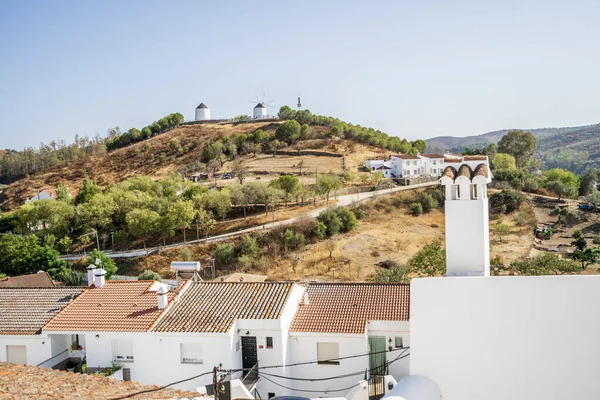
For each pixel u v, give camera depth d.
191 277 38.44
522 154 158.38
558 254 75.81
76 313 30.02
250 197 100.06
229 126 187.62
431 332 8.53
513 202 99.56
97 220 99.69
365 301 30.72
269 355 27.62
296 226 88.50
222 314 28.50
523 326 8.20
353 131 158.50
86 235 97.00
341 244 85.31
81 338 30.05
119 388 15.38
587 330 7.96
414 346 8.59
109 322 28.66
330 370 28.00
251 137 158.62
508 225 92.88
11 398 13.25
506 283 8.28
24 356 29.02
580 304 7.99
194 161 158.75
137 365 27.55
